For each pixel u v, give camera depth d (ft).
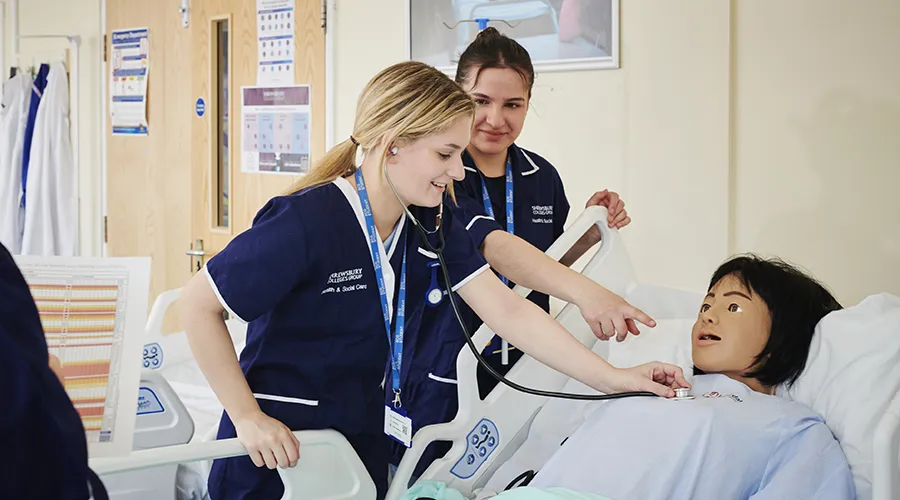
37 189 13.52
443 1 9.64
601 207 6.27
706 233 8.35
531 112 9.27
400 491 5.08
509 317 5.17
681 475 4.64
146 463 4.03
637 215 8.70
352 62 10.62
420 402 6.28
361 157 4.86
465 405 5.47
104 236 13.83
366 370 5.01
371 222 4.74
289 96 11.23
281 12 11.20
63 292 3.63
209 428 7.05
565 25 8.87
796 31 7.89
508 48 5.93
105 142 13.62
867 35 7.61
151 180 13.00
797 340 5.23
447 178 4.59
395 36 10.18
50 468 2.36
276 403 4.78
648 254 8.68
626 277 6.48
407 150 4.52
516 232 6.38
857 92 7.68
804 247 8.04
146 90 12.89
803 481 4.54
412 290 5.13
